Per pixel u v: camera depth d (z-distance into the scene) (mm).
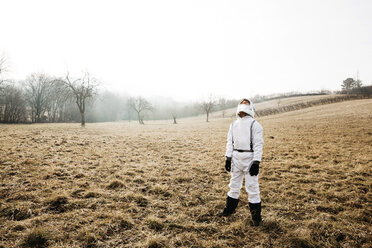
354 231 3027
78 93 26219
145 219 3289
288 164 6871
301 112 36969
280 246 2709
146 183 5008
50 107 51156
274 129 17594
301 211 3668
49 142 9789
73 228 2928
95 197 4043
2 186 4172
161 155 8547
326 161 7254
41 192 4043
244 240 2828
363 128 13570
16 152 7086
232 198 3404
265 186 4910
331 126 15898
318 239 2873
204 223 3215
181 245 2705
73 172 5543
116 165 6570
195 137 15266
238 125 3381
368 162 6844
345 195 4305
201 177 5629
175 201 4043
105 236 2807
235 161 3354
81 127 22734
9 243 2541
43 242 2617
